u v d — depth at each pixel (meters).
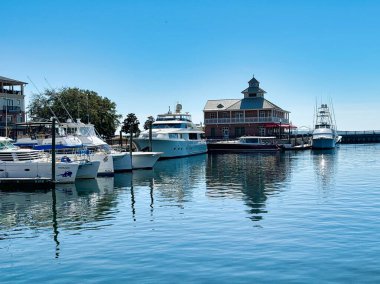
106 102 82.06
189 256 16.44
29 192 32.81
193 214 24.02
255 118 105.88
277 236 19.03
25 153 36.66
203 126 110.31
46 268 15.60
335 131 104.06
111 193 32.28
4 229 21.48
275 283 13.72
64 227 21.67
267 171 47.78
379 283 13.62
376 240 18.16
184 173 46.66
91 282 14.15
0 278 14.73
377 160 62.12
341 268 14.93
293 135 110.69
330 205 25.95
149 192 32.62
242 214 23.78
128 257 16.50
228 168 52.22
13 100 74.12
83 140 47.12
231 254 16.59
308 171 47.09
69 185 36.25
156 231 20.31
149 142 65.50
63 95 77.00
